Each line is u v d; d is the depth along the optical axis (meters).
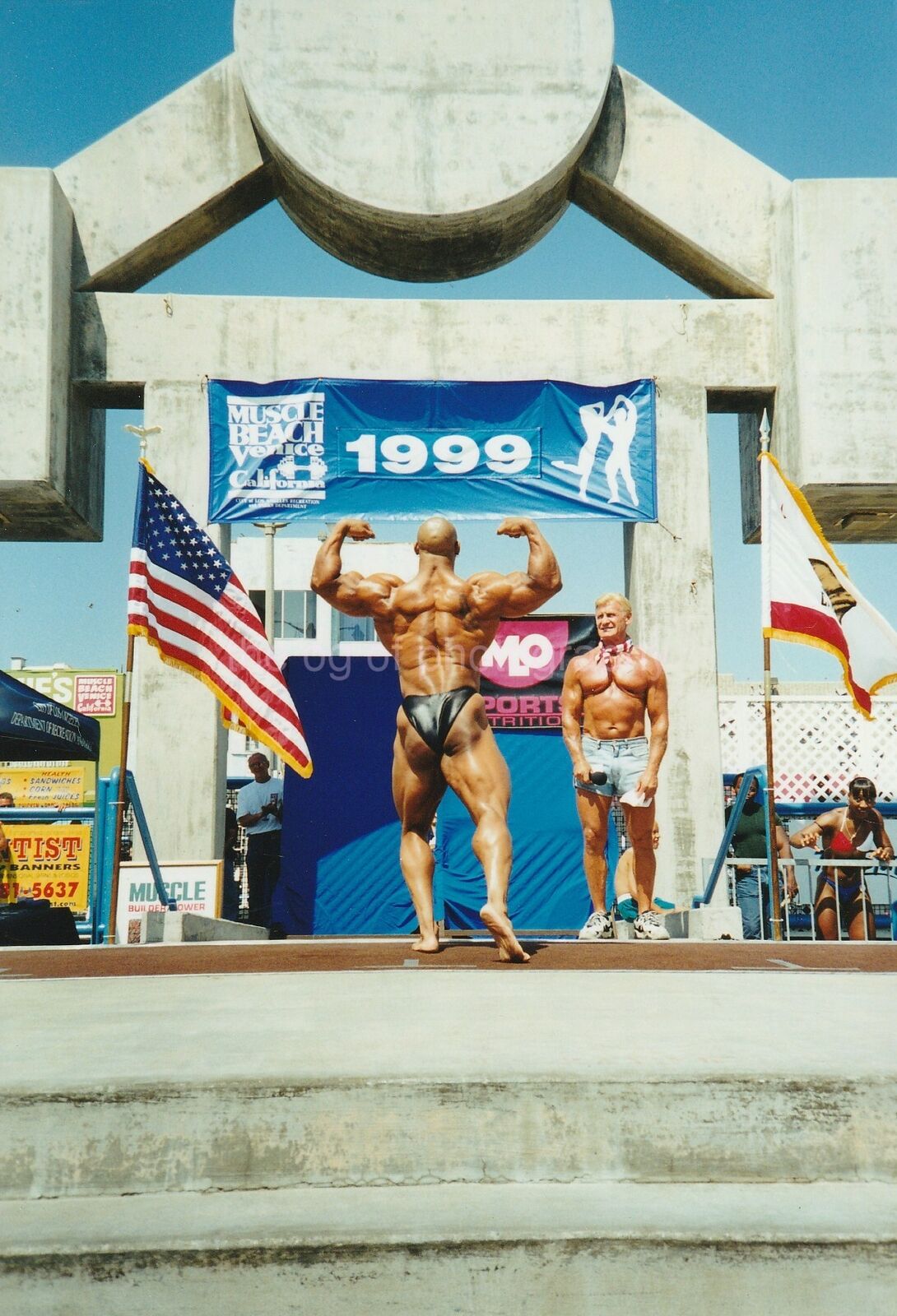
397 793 7.48
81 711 24.16
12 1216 2.95
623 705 9.66
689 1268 2.72
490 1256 2.71
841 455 14.72
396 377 15.21
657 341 15.46
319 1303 2.69
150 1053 3.65
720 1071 3.28
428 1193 3.08
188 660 11.07
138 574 10.66
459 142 14.88
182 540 11.23
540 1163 3.20
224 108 15.32
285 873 14.02
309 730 14.20
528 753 14.05
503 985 5.41
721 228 15.64
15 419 14.24
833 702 18.09
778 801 17.75
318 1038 3.88
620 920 10.52
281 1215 2.90
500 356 15.33
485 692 14.11
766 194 15.70
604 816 9.59
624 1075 3.25
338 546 7.45
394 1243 2.71
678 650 14.86
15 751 11.32
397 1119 3.21
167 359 15.12
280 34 14.91
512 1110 3.22
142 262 15.51
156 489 11.05
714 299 16.09
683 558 15.05
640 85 15.70
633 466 15.11
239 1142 3.19
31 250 14.49
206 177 15.23
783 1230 2.76
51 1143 3.16
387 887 14.01
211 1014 4.48
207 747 14.38
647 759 9.64
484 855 6.95
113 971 6.52
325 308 15.28
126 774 10.60
